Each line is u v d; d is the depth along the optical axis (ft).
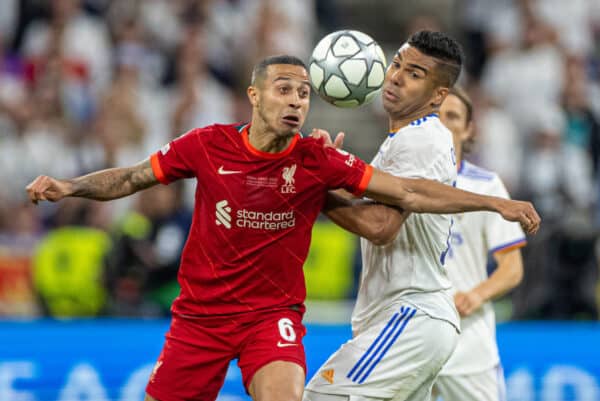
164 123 140.36
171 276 104.06
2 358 83.87
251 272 54.49
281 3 155.22
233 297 54.70
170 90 144.87
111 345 87.25
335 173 53.72
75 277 105.19
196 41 147.23
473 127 71.26
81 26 143.74
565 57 153.89
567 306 106.93
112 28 146.92
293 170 53.67
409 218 56.34
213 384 56.18
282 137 53.26
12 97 136.46
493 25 165.07
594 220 129.39
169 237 104.37
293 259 55.01
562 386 93.45
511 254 68.59
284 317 54.90
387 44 169.89
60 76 138.41
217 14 152.87
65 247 106.11
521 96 152.56
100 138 132.16
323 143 54.19
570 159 143.23
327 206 55.47
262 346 53.83
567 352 93.97
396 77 57.00
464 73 153.69
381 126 155.43
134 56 144.46
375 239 54.44
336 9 168.25
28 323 85.92
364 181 53.62
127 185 55.06
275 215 53.93
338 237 113.09
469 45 166.50
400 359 55.93
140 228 103.96
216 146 54.19
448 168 56.08
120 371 87.20
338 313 109.40
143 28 147.54
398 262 56.70
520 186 140.67
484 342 68.13
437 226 57.16
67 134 134.00
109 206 121.70
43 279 105.60
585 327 96.32
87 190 53.93
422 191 53.98
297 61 53.57
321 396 56.90
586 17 165.17
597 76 161.07
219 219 54.13
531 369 92.79
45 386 84.84
